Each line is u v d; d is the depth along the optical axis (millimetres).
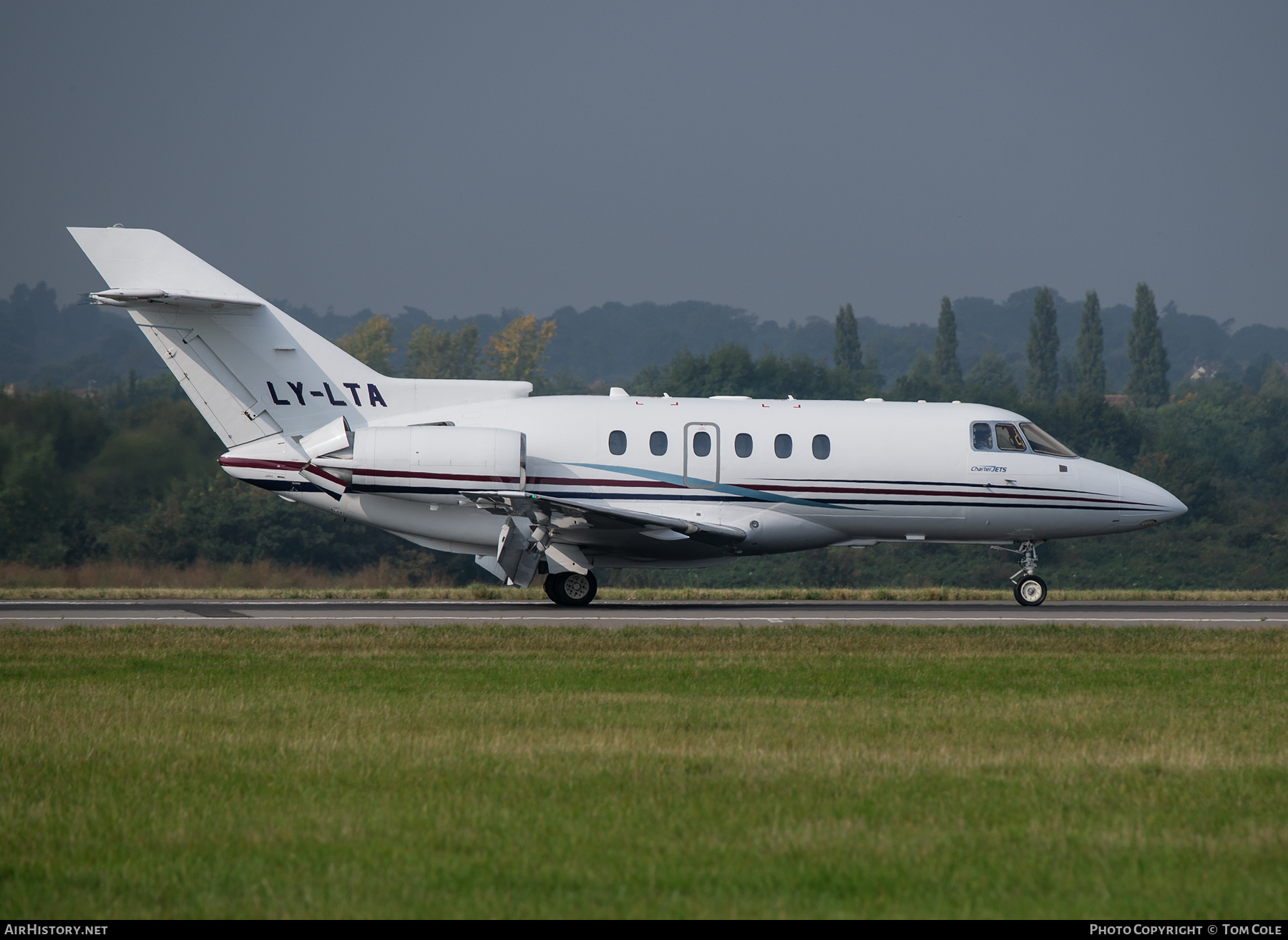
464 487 82312
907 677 51125
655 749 36844
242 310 84812
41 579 164375
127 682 48656
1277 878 26281
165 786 32656
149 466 189750
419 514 85438
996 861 27156
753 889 25391
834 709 43344
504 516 85125
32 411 188750
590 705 43719
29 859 27078
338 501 85438
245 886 25469
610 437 85250
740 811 30578
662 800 31438
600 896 24953
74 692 46094
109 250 85062
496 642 61000
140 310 84438
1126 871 26656
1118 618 78625
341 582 187000
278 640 61781
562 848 27750
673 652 58219
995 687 48719
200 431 196375
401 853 27406
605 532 85000
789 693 46812
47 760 35375
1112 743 38250
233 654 56875
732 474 85625
